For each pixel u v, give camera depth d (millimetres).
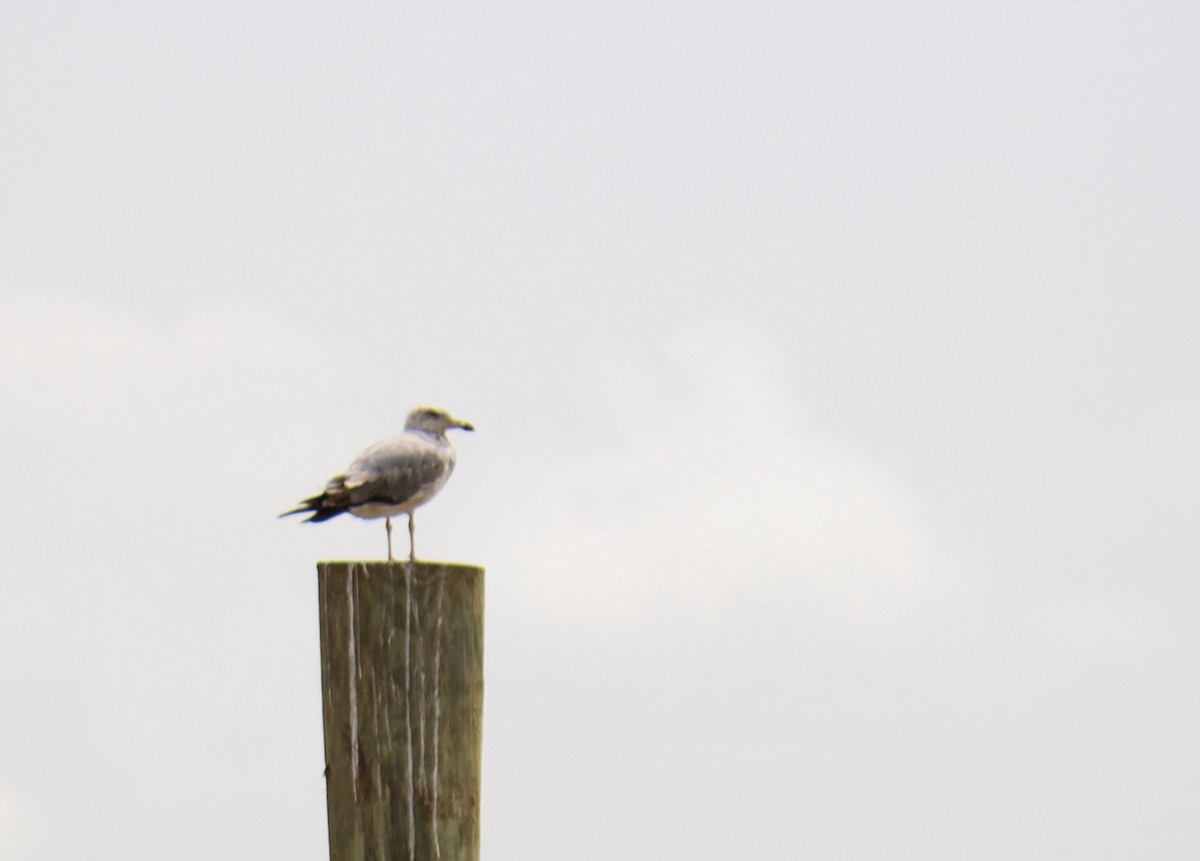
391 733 13234
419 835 13203
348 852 13297
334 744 13422
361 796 13258
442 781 13328
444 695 13391
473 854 13539
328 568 13523
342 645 13414
